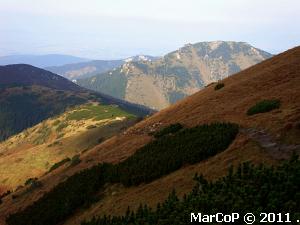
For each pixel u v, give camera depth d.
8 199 58.28
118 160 42.47
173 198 23.33
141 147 40.59
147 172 33.19
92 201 34.94
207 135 33.69
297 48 56.78
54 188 44.12
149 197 28.86
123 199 31.38
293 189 18.94
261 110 35.06
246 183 21.19
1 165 147.88
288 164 21.47
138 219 22.23
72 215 35.31
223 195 20.98
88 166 47.94
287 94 36.62
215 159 28.95
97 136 160.38
